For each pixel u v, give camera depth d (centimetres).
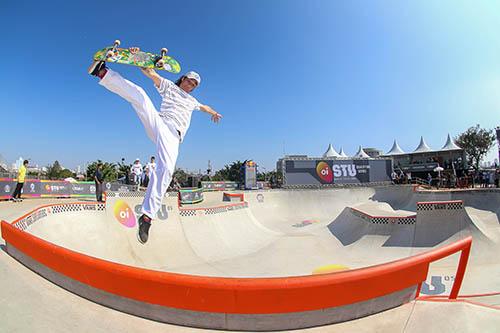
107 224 1155
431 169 4128
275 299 279
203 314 287
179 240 1360
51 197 1692
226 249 1451
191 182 3198
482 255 1220
